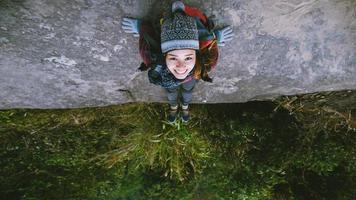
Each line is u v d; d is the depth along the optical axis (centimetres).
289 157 270
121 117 254
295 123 262
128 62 207
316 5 195
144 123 258
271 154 273
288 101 246
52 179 284
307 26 201
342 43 207
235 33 198
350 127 260
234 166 284
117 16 189
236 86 222
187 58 148
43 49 198
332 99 245
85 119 251
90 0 184
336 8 196
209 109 258
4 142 262
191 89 191
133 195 308
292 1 192
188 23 145
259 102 260
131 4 186
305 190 289
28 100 219
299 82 221
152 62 159
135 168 292
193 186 297
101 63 206
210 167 290
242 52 206
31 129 254
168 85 166
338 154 268
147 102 238
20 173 278
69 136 263
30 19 187
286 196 290
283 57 210
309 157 269
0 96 215
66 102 224
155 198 304
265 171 277
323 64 213
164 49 147
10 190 280
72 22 190
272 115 262
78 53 201
